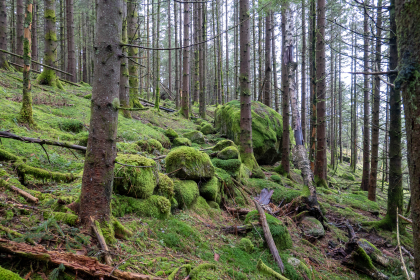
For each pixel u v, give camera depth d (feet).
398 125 22.82
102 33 8.75
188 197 16.30
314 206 21.57
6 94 23.39
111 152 9.11
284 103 35.24
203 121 51.26
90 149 8.89
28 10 15.85
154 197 13.28
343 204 30.25
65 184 12.00
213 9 76.02
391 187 23.52
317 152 35.70
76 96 33.91
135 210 12.14
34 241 7.34
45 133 17.62
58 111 24.21
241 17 29.53
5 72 32.81
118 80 9.23
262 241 15.02
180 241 11.97
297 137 23.13
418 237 5.62
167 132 30.07
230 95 132.87
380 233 22.91
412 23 5.21
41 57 97.09
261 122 37.45
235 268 12.14
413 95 5.27
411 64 5.25
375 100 33.63
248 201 21.91
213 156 25.96
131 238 10.09
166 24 84.38
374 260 17.54
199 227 14.58
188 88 50.55
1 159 12.20
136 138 23.38
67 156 15.64
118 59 9.11
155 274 8.63
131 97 39.50
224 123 40.88
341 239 20.62
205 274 10.21
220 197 20.17
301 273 14.07
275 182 29.22
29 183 11.34
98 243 8.27
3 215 8.30
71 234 8.20
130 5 36.32
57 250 7.42
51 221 8.12
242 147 30.14
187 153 18.38
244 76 29.84
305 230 19.56
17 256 6.50
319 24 33.83
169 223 12.94
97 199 8.89
